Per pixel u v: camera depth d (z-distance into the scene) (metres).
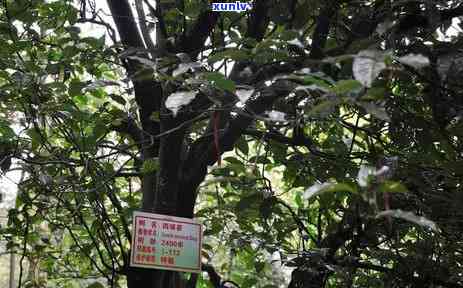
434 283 3.25
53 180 3.01
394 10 2.70
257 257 3.84
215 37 3.47
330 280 4.18
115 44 2.92
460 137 2.93
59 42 2.96
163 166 2.88
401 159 2.97
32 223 3.66
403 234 3.45
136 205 3.52
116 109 3.03
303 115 1.77
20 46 2.87
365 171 1.43
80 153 2.95
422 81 2.73
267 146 3.43
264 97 2.64
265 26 3.12
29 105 2.84
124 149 2.92
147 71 2.25
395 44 2.50
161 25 3.03
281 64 2.49
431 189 2.95
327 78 1.50
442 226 3.13
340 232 3.37
